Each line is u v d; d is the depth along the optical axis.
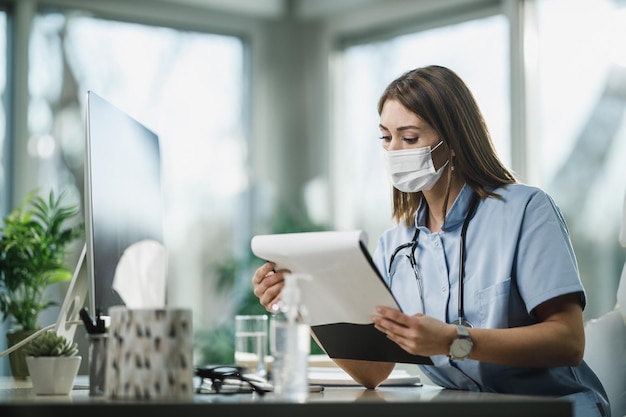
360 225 4.62
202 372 1.50
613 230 3.64
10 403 1.14
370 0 4.53
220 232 4.62
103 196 1.54
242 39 4.78
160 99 4.50
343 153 4.72
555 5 3.85
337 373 1.93
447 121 1.82
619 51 3.65
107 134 1.61
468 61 4.15
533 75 3.91
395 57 4.49
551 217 1.75
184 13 4.54
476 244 1.79
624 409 2.08
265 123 4.80
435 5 4.27
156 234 1.88
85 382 1.93
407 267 1.90
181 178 4.54
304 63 4.88
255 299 4.44
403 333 1.45
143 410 1.13
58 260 2.46
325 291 1.52
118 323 1.22
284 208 4.81
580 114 3.76
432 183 1.84
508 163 3.95
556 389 1.74
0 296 2.43
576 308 1.69
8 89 4.13
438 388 1.76
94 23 4.34
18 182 4.10
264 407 1.13
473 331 1.52
